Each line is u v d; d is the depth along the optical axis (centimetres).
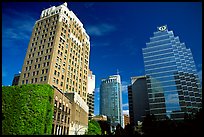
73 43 8431
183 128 2316
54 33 7606
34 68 7050
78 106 5709
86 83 8825
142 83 15100
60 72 7100
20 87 3569
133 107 14588
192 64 12938
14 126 3228
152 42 13525
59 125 4134
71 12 8862
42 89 3566
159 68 12506
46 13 8638
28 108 3372
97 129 7512
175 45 12875
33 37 7994
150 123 4375
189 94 11606
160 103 11519
